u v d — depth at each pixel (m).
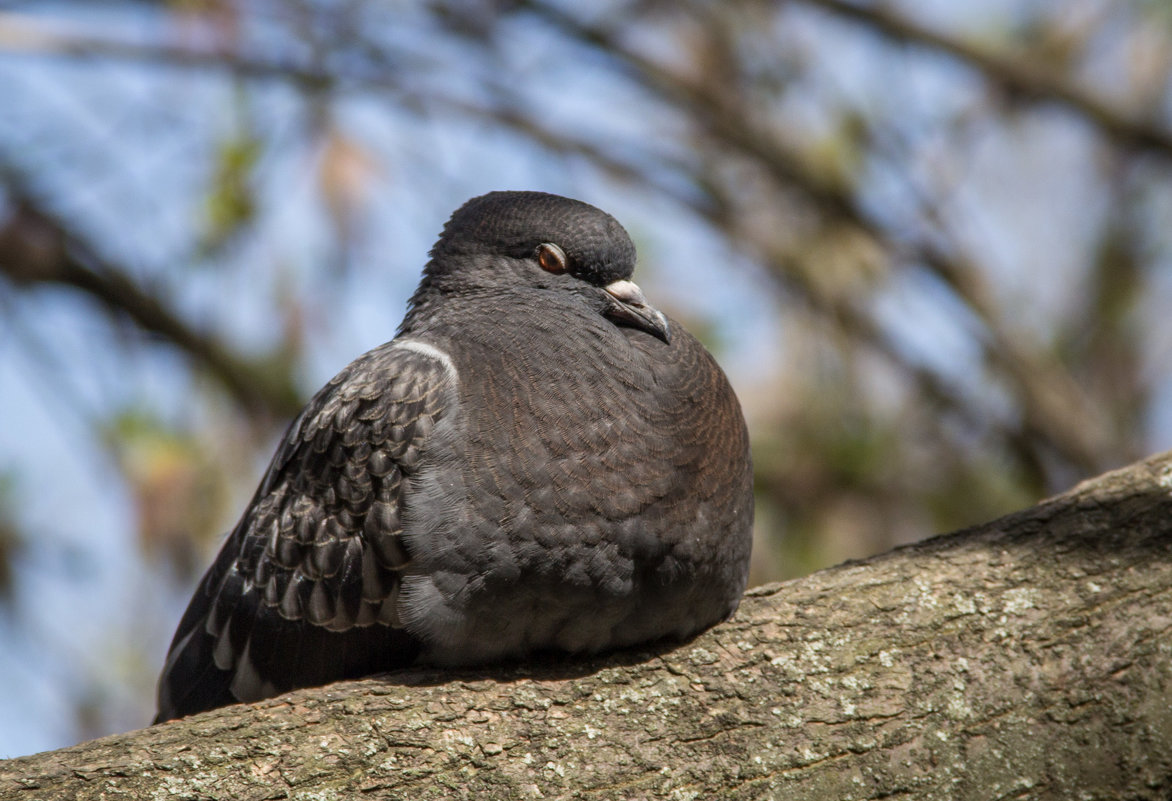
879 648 6.70
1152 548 6.97
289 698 6.33
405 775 6.07
